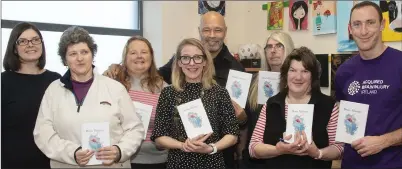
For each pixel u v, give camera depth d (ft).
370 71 6.63
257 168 7.32
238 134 7.09
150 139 7.36
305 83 6.66
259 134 6.95
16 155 7.03
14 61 7.28
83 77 6.81
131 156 7.02
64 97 6.65
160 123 6.80
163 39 13.21
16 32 7.19
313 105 6.52
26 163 7.09
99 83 6.85
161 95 6.96
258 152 6.71
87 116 6.51
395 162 6.51
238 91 7.98
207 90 6.85
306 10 11.66
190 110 6.66
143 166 7.75
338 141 6.44
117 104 6.79
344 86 7.04
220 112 6.82
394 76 6.35
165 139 6.68
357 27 6.46
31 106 7.14
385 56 6.51
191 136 6.55
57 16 12.66
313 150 6.29
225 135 6.74
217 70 8.71
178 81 6.98
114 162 6.55
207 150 6.43
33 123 7.13
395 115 6.39
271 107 6.98
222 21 8.73
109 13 13.55
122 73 8.06
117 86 6.97
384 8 9.46
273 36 8.33
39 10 12.35
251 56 12.25
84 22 13.12
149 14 13.67
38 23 12.22
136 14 13.89
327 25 10.92
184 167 6.74
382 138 6.24
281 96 6.98
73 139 6.48
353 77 6.87
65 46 6.59
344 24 10.38
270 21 12.94
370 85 6.56
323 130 6.58
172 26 13.37
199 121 6.61
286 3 12.39
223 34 8.71
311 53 6.77
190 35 13.71
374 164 6.61
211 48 8.71
